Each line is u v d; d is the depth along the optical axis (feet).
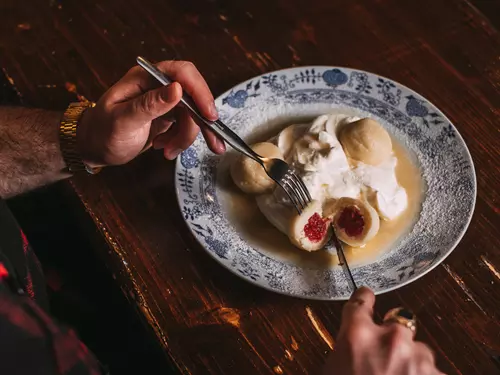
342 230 3.53
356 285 3.26
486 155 3.88
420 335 3.19
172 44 4.50
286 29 4.55
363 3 4.67
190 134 3.54
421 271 3.27
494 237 3.53
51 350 2.64
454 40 4.44
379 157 3.76
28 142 3.54
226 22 4.60
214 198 3.74
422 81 4.25
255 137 4.07
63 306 4.21
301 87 4.14
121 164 3.74
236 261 3.38
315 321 3.26
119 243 3.57
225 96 4.04
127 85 3.26
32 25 4.64
